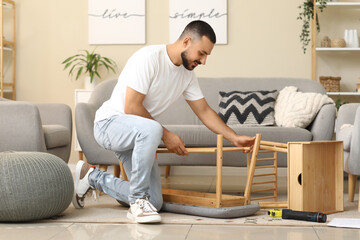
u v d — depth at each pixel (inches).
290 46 200.4
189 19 201.9
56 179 91.4
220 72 202.5
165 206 101.0
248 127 132.6
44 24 209.3
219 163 93.7
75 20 207.9
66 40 208.2
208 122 104.0
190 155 132.7
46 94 209.6
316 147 100.7
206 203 95.7
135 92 93.2
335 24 199.8
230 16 202.1
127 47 205.6
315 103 140.0
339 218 92.7
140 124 89.7
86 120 133.8
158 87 96.3
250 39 201.6
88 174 104.4
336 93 186.1
